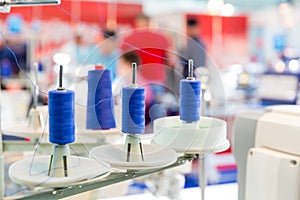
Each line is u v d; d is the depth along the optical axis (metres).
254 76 4.39
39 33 3.15
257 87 3.88
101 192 1.08
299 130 0.90
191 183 1.27
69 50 3.13
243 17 5.37
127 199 1.18
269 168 0.95
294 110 0.99
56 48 3.17
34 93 1.09
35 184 0.64
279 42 5.50
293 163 0.90
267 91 3.57
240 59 5.30
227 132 0.99
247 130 1.04
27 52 2.37
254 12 5.46
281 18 5.57
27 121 1.11
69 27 3.23
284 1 5.41
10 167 0.70
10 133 1.00
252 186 1.01
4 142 0.97
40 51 3.12
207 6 4.97
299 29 5.41
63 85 0.72
